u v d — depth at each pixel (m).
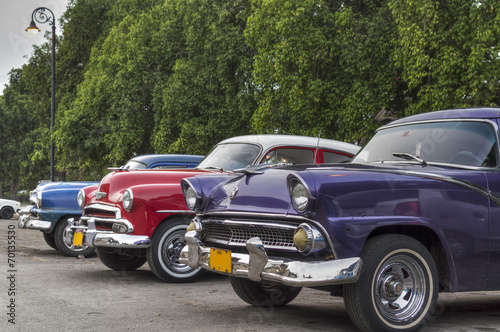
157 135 21.50
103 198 6.60
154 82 22.62
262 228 3.87
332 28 17.38
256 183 4.08
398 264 3.74
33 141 47.72
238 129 21.89
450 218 3.86
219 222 4.18
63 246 8.82
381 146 4.78
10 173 48.06
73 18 28.80
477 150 4.25
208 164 6.88
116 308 4.73
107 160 24.73
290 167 4.11
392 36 16.80
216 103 21.44
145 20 23.20
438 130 4.52
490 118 4.38
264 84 17.81
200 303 5.00
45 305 4.83
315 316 4.44
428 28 14.42
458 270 3.91
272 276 3.64
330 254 3.54
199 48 21.53
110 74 23.55
